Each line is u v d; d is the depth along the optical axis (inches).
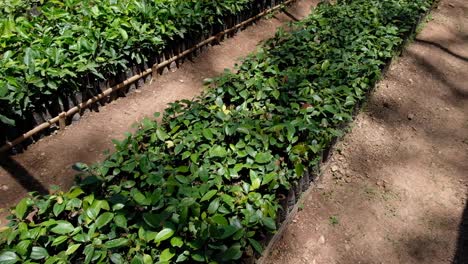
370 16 249.3
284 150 139.5
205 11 248.5
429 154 197.8
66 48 194.4
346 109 165.9
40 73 173.3
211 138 133.5
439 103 238.1
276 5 337.7
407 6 276.8
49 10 211.5
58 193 113.5
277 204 123.0
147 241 100.7
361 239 151.3
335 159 184.4
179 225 102.5
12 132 170.1
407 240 153.2
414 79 253.4
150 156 128.0
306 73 180.7
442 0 369.7
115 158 126.3
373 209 163.8
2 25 190.1
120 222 102.5
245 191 119.0
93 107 204.7
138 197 110.6
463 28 330.0
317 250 145.3
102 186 117.8
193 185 121.2
